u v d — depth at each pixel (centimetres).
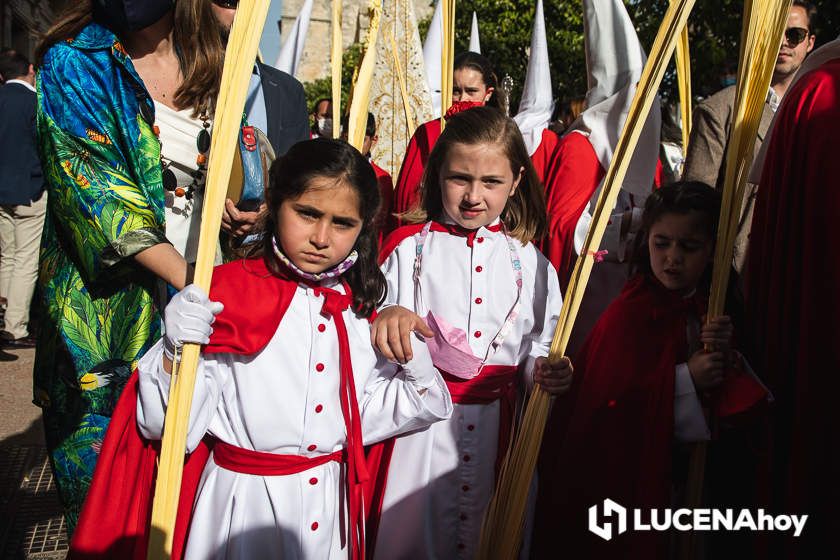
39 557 278
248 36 155
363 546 185
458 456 217
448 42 334
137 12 188
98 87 191
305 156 168
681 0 179
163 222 198
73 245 194
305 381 177
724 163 315
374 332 182
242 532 173
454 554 218
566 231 311
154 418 160
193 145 209
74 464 196
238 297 171
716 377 199
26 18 1788
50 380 197
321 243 169
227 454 177
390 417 188
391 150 480
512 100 1343
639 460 210
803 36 321
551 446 237
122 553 165
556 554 222
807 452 181
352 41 3300
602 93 329
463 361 209
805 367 181
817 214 180
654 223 221
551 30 1258
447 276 224
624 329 223
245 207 211
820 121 180
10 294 579
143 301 199
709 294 219
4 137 555
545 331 233
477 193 215
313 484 179
